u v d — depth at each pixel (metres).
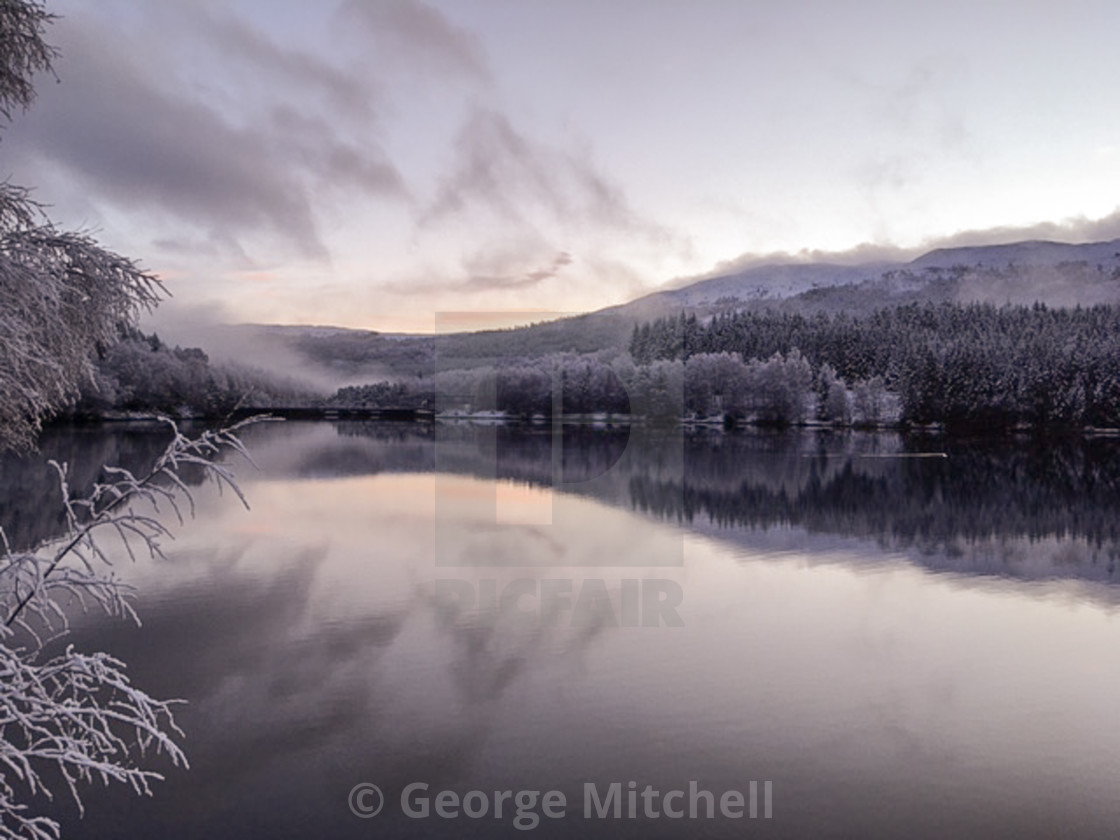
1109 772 5.75
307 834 4.86
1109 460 41.62
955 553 15.68
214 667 7.82
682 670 7.80
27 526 15.17
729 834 4.88
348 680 7.47
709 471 32.44
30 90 8.32
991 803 5.29
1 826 3.06
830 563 14.31
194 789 5.41
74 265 8.43
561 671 7.67
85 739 2.37
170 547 14.36
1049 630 9.88
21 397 8.52
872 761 5.89
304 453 35.38
